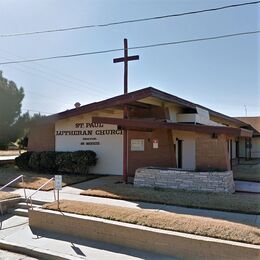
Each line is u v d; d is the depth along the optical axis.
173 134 15.64
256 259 5.59
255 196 10.35
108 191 11.16
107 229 7.17
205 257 6.00
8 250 7.22
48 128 18.31
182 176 11.68
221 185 11.06
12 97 22.00
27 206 9.91
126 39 18.77
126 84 18.80
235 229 6.39
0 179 14.18
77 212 8.02
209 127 11.80
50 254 6.65
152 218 7.26
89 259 6.35
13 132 22.64
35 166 16.86
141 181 12.37
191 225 6.71
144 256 6.44
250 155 31.59
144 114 15.54
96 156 16.61
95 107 15.18
